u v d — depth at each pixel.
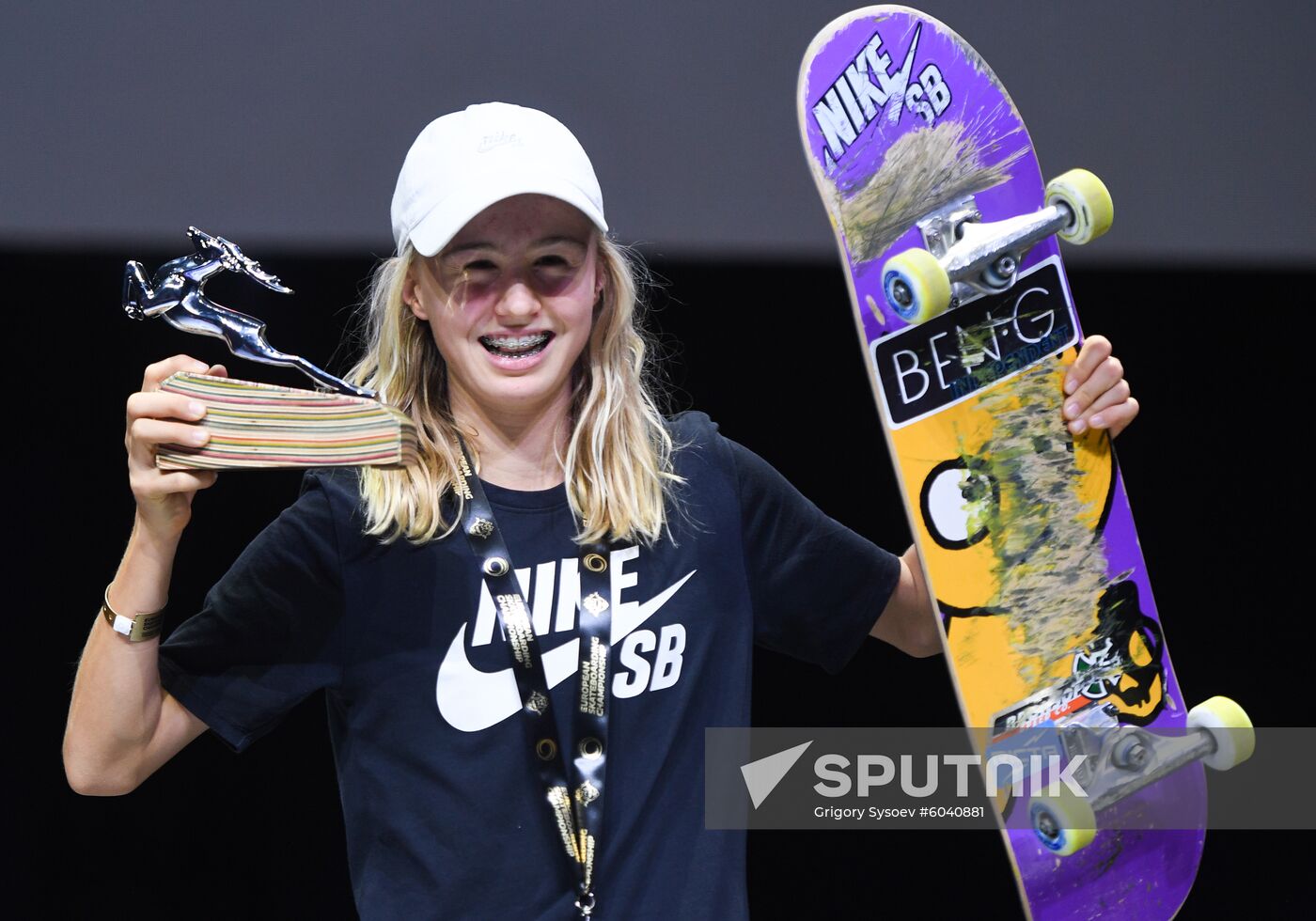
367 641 5.81
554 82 10.46
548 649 5.83
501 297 5.70
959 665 6.39
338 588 5.81
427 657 5.79
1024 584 6.56
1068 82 11.08
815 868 11.77
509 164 5.61
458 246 5.67
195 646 5.79
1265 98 11.32
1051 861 6.55
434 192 5.69
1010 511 6.57
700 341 11.72
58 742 10.94
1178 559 12.52
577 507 5.98
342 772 5.98
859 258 6.29
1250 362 12.41
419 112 10.23
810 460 11.87
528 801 5.72
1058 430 6.72
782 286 11.66
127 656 5.59
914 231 6.41
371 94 10.18
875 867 11.75
